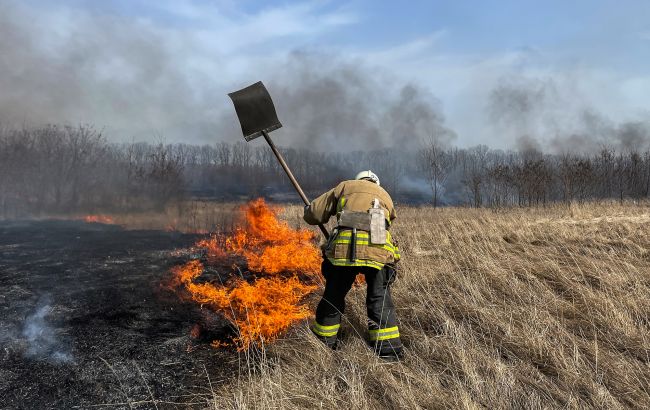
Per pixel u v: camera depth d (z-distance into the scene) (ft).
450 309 12.11
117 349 10.66
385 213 10.72
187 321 12.42
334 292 10.55
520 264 16.08
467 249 18.67
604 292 12.84
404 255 18.61
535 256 17.75
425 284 14.15
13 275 16.57
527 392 8.07
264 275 16.97
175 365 10.02
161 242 23.80
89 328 11.82
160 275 17.01
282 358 10.16
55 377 9.30
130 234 26.91
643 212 33.99
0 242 23.58
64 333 11.46
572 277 14.43
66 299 13.99
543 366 9.20
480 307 11.69
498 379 8.36
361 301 12.72
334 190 11.18
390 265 10.46
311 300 13.89
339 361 9.64
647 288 12.98
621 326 10.50
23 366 9.68
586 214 32.24
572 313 11.72
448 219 32.17
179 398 8.74
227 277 16.69
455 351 9.50
